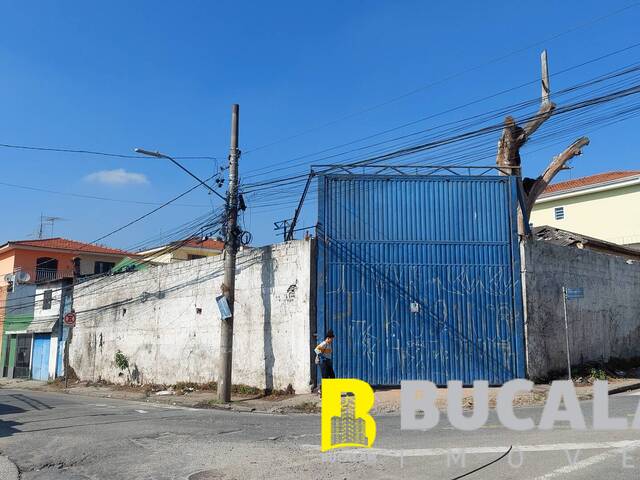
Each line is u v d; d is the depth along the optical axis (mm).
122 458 8430
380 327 16531
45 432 10969
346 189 17141
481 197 17219
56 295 32250
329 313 16562
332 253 16844
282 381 17188
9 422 12641
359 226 16969
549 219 37312
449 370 16375
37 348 33312
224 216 17281
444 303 16672
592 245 24219
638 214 33375
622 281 22016
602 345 20125
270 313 17891
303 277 16969
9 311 36750
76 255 43812
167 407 15812
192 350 21109
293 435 9938
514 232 17125
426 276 16781
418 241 16922
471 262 16891
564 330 18172
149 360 23328
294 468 7320
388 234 16953
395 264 16797
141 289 24469
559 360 17719
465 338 16547
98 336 27312
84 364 28156
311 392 16188
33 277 42281
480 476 6566
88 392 22875
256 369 18094
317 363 15312
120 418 12812
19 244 42062
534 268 17359
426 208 17078
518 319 16734
